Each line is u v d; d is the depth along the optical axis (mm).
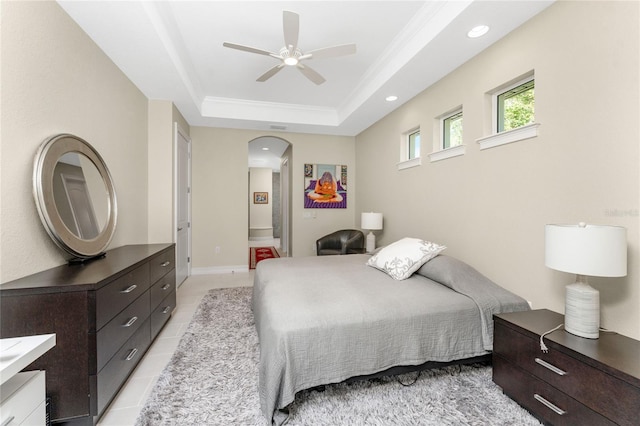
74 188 1870
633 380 1051
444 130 3055
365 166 4895
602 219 1566
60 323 1320
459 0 1928
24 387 979
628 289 1466
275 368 1391
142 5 1860
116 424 1438
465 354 1740
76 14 1897
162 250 2465
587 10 1622
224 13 2264
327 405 1542
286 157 6262
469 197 2545
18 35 1478
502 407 1538
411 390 1676
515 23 2027
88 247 1910
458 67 2668
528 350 1476
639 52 1399
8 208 1410
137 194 3035
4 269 1384
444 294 1895
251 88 3766
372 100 3533
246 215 4914
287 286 2041
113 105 2525
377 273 2420
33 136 1574
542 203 1898
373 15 2283
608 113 1530
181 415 1472
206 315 2857
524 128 1988
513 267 2115
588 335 1374
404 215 3648
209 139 4723
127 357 1747
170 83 2965
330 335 1512
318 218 5270
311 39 2619
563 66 1757
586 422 1206
